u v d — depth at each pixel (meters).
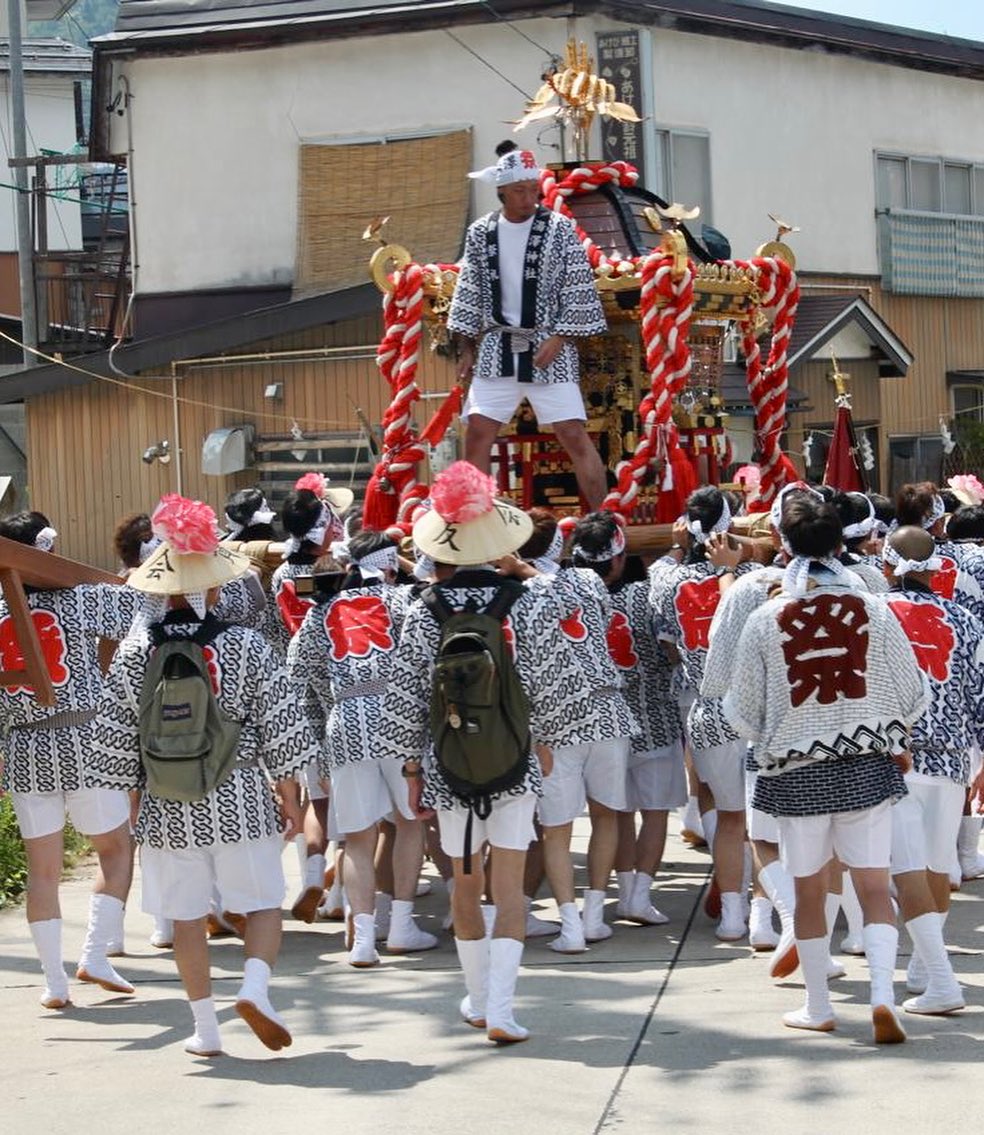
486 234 10.05
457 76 22.38
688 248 11.49
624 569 9.27
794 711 6.48
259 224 23.55
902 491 9.65
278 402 21.86
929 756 7.04
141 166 23.94
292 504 9.20
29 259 24.53
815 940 6.72
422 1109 6.01
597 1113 5.89
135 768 6.73
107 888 7.83
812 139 24.58
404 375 11.00
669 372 10.05
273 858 6.68
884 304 26.00
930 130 26.50
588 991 7.59
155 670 6.56
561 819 8.33
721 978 7.75
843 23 24.62
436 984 7.91
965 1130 5.54
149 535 9.17
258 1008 6.50
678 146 22.56
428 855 10.38
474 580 6.86
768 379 11.55
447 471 6.86
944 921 8.13
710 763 8.43
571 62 11.68
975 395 28.48
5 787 7.67
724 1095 6.02
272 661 6.65
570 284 9.93
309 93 23.14
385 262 11.12
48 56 33.06
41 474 23.05
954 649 7.15
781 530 6.68
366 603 8.52
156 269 24.03
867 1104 5.83
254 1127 5.89
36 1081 6.57
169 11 23.42
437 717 6.66
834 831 6.62
